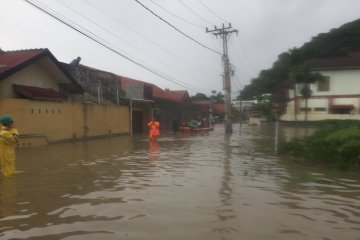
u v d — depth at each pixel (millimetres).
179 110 45719
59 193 7887
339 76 53594
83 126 23938
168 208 6672
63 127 21688
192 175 10172
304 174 10367
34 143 18766
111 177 9852
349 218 6168
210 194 7805
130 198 7434
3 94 18453
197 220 5949
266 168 11492
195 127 36656
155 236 5199
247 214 6312
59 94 21719
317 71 54500
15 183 8977
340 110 53844
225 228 5559
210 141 23281
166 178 9695
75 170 11039
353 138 12586
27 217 6141
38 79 21375
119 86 31188
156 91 47625
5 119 10016
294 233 5379
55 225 5719
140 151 16766
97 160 13422
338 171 10906
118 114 29016
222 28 36500
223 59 36594
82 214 6297
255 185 8797
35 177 9820
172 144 20891
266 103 44781
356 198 7586
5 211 6508
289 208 6750
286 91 57125
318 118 54469
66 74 22484
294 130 38688
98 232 5379
